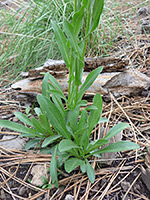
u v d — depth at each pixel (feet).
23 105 1.39
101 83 1.30
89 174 0.86
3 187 0.90
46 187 0.89
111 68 1.30
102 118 1.04
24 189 0.89
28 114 1.27
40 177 0.92
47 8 1.69
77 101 0.97
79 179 0.92
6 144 1.09
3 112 1.33
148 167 0.89
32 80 1.30
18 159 1.01
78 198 0.85
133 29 2.05
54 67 1.27
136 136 1.12
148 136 1.11
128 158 1.01
